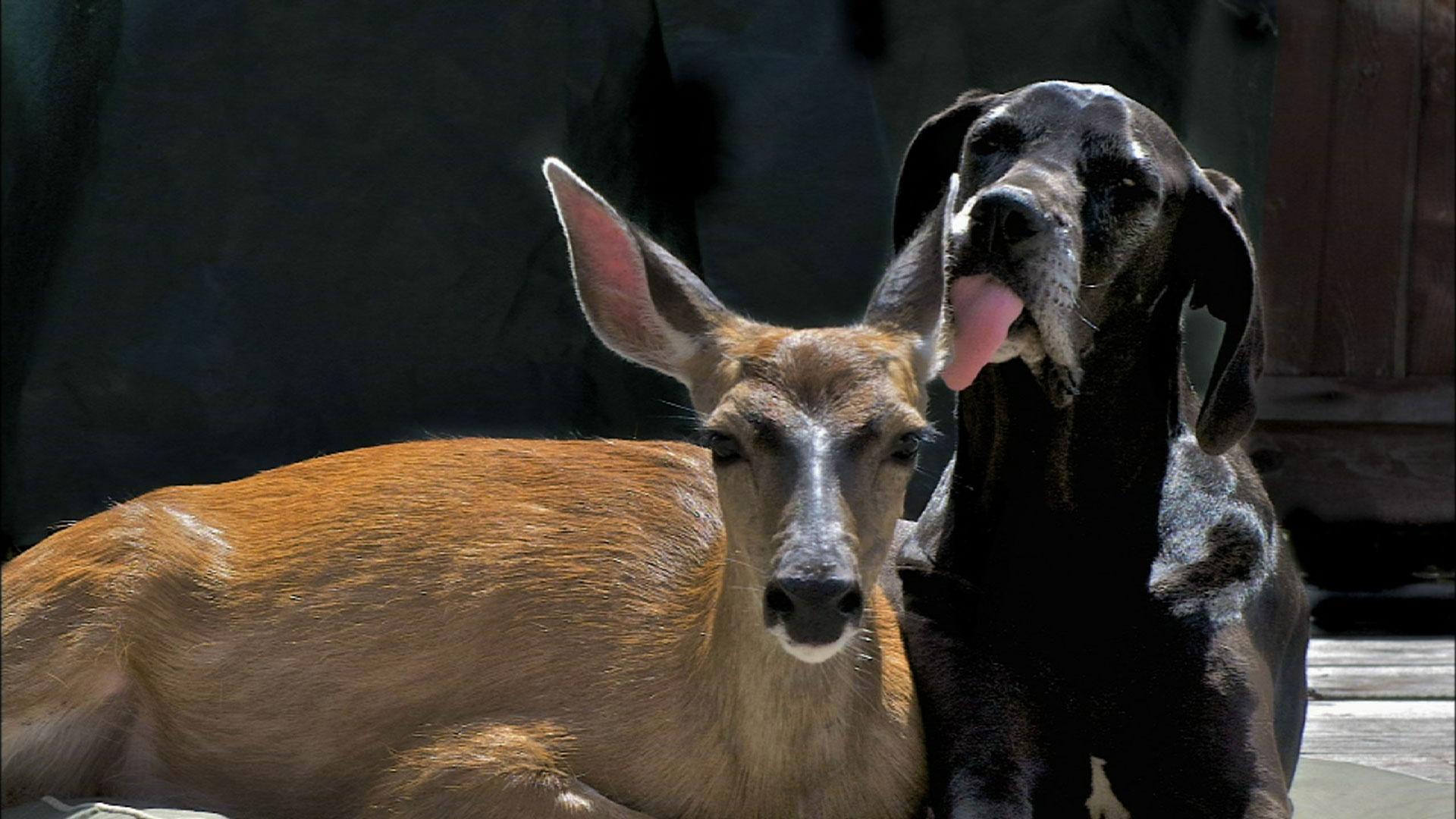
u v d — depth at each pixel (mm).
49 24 10867
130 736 7414
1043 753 7250
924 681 7379
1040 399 7285
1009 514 7469
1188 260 7457
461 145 10891
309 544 7441
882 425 5914
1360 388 14641
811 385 5984
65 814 6938
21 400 10531
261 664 7211
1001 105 7406
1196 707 6969
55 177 10672
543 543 7258
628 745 6711
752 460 5914
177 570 7391
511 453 7852
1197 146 11781
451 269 10938
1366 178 14531
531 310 11062
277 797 7215
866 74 11188
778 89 11078
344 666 7129
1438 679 11844
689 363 6523
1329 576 14555
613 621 6945
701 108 11109
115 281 10531
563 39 10945
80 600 7258
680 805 6672
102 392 10547
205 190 10617
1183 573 7207
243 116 10641
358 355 10867
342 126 10758
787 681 6398
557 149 10992
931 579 7645
